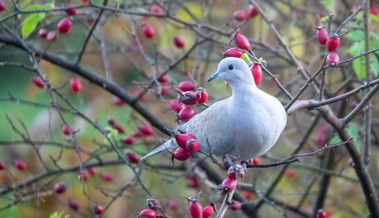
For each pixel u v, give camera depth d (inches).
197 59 448.5
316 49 508.1
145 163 426.0
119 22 545.0
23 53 495.5
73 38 559.8
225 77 291.0
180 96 299.7
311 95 459.8
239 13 423.8
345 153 475.2
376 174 538.3
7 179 530.3
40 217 496.7
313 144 518.6
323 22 421.7
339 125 331.6
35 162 530.6
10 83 738.8
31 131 538.0
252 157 303.3
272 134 291.3
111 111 549.0
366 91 375.6
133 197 475.2
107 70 422.0
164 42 495.5
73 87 425.7
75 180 523.5
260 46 471.5
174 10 515.8
